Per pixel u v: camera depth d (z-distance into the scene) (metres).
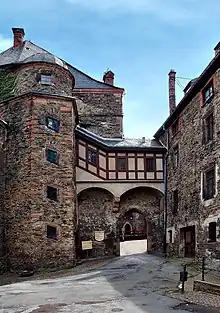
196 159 17.72
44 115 19.09
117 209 22.89
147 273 15.45
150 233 23.94
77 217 22.08
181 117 20.39
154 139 25.52
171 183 22.02
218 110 15.13
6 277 16.53
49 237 17.97
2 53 27.44
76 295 10.91
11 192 18.44
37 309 9.09
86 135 22.66
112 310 8.68
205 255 16.03
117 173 22.95
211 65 15.22
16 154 18.77
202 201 16.66
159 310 8.59
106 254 22.92
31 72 21.25
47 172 18.56
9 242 18.00
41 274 16.94
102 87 29.22
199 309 8.66
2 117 19.56
